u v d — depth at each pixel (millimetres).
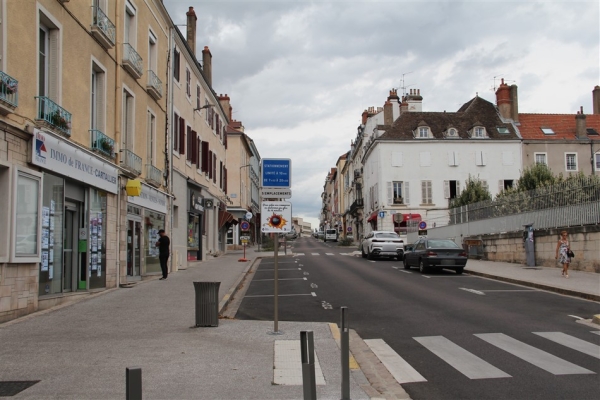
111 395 5934
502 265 25062
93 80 15773
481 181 46875
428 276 21500
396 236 32719
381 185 51625
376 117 62812
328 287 17906
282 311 13000
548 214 23109
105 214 15828
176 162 25016
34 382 6438
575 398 5949
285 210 9734
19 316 10828
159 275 21094
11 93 10320
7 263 10328
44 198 11992
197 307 10227
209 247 35312
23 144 10945
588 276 18734
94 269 15047
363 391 6309
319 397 6070
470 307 12875
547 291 16172
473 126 52375
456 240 33469
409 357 8055
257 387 6348
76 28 13836
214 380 6625
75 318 10906
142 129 19609
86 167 14094
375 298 14859
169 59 23531
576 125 53000
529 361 7625
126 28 18469
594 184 20156
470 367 7379
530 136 52750
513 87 54312
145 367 7188
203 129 32250
